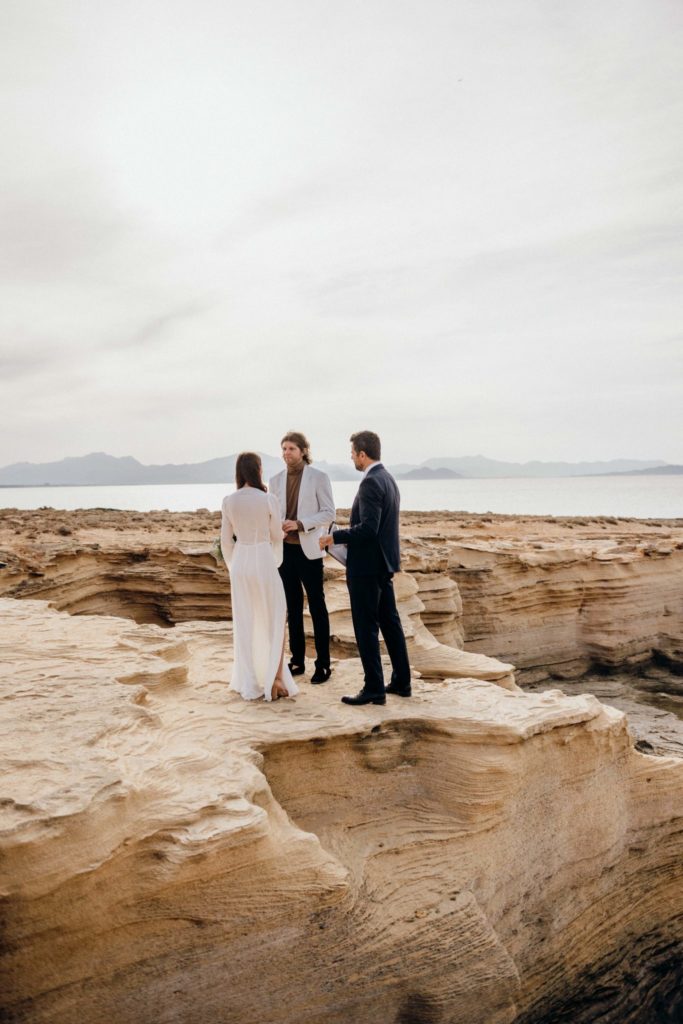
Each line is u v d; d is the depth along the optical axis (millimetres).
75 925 4359
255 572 6977
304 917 5203
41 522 25844
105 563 16266
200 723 6500
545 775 7375
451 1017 5910
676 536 30156
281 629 7160
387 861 6465
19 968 4227
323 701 7258
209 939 4832
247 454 6980
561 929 7371
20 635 8852
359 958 5512
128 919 4551
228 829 4812
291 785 6441
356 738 6676
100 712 6027
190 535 21438
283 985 5121
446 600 17234
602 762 7871
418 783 7027
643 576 22625
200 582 15750
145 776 5121
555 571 21641
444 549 19531
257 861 4961
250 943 4973
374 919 5785
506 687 11492
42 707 6121
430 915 6121
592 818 7750
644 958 8297
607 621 21844
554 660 21547
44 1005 4305
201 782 5250
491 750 6953
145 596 16078
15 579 14023
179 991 4723
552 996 7285
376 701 7234
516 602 20922
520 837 7148
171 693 7277
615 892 8023
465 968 6020
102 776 4809
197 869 4684
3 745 5273
